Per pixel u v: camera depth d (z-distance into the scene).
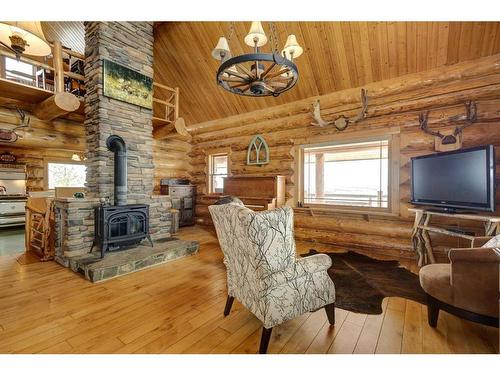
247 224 1.46
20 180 5.94
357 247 4.07
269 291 1.54
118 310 2.13
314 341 1.72
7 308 2.14
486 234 2.55
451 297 1.72
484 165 2.50
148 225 3.69
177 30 4.44
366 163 4.53
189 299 2.35
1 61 4.43
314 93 4.45
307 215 4.59
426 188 3.18
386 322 1.96
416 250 3.30
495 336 1.76
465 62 3.27
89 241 3.35
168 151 6.29
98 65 3.48
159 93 5.73
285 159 4.86
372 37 3.48
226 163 6.16
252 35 2.18
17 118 4.00
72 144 4.71
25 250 3.91
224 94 5.26
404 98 3.64
